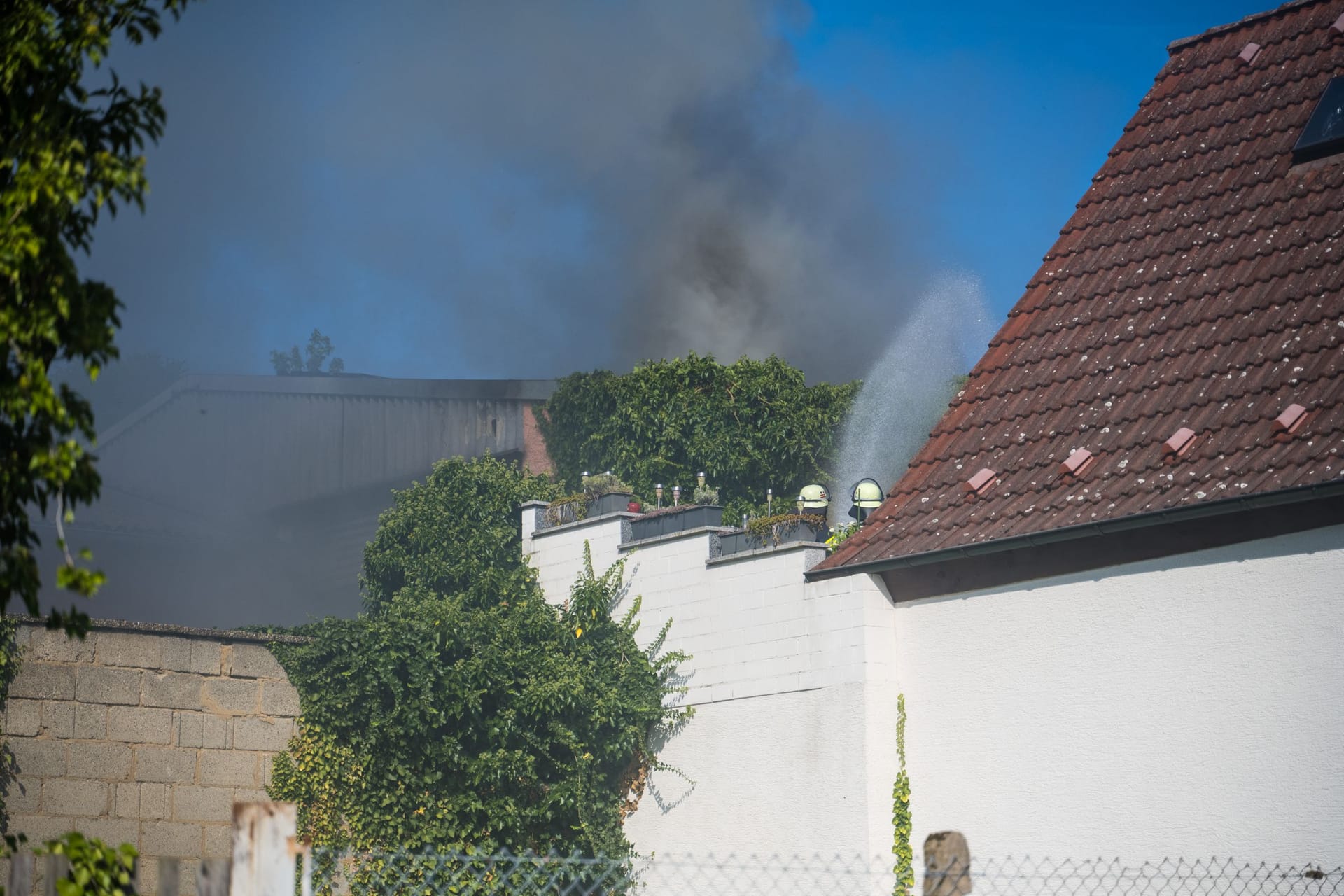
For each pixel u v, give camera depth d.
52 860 7.27
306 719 18.91
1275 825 14.89
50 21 7.38
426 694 18.84
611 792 20.75
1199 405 17.02
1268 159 19.11
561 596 22.64
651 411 28.39
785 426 28.27
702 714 20.30
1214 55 21.20
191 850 17.80
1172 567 16.14
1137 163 20.77
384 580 24.95
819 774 18.69
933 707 18.16
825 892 18.30
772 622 19.69
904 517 18.98
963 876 7.87
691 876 19.88
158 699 17.84
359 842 18.56
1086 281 19.89
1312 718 14.80
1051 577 17.20
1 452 7.22
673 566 21.19
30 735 16.78
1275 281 17.67
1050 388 18.95
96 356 7.38
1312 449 15.34
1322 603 14.88
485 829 19.20
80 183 7.15
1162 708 15.97
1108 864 16.14
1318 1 20.53
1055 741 16.84
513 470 26.39
